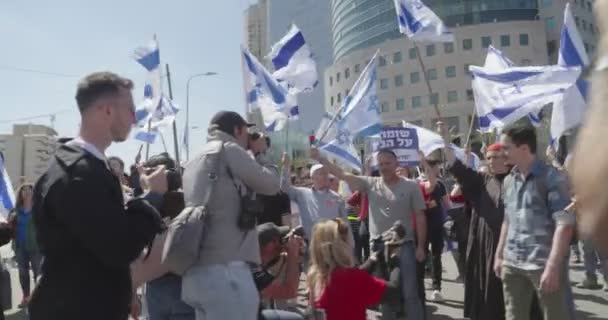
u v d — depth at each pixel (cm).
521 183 402
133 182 613
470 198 519
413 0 721
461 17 7469
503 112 627
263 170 347
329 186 705
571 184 64
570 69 582
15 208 795
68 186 242
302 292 838
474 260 520
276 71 830
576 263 1038
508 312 410
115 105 275
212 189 326
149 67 1077
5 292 575
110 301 256
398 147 930
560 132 569
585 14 7344
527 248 390
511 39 7225
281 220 601
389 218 568
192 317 404
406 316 513
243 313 325
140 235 256
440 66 7394
